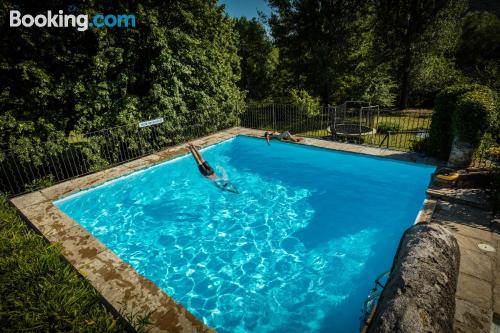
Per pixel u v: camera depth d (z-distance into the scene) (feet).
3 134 32.60
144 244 25.68
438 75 82.02
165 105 44.52
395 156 34.22
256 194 33.86
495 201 22.21
